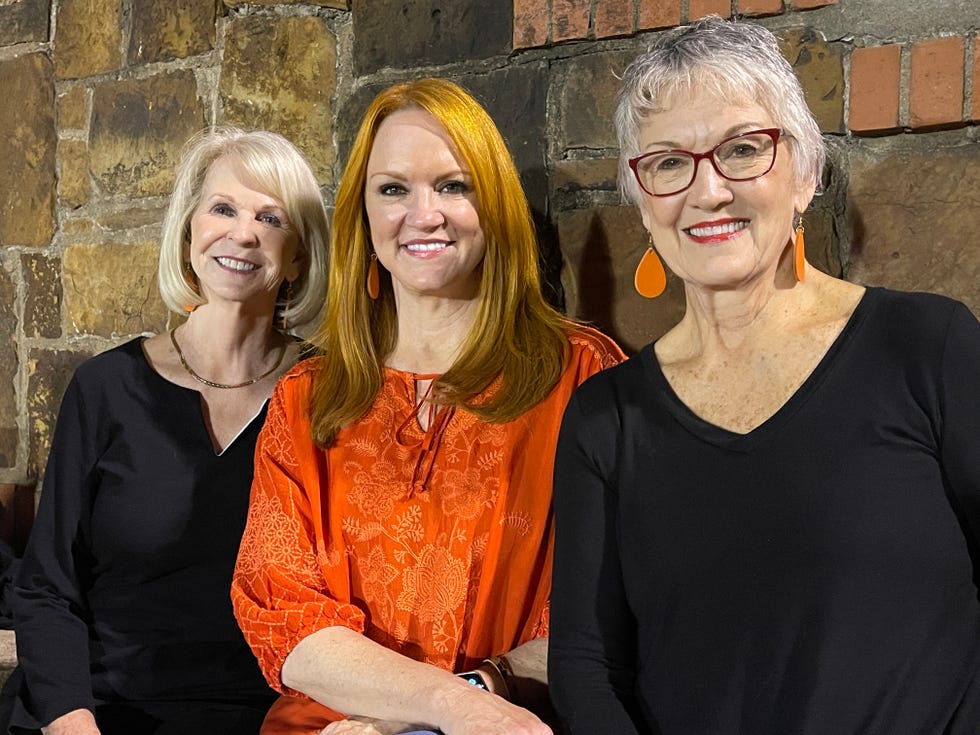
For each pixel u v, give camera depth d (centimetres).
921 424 112
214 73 230
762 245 120
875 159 167
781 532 114
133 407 192
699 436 122
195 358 198
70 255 251
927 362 112
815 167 124
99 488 192
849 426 113
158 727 179
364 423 162
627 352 188
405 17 208
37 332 257
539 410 155
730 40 120
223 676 186
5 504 254
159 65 237
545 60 193
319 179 221
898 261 166
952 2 159
